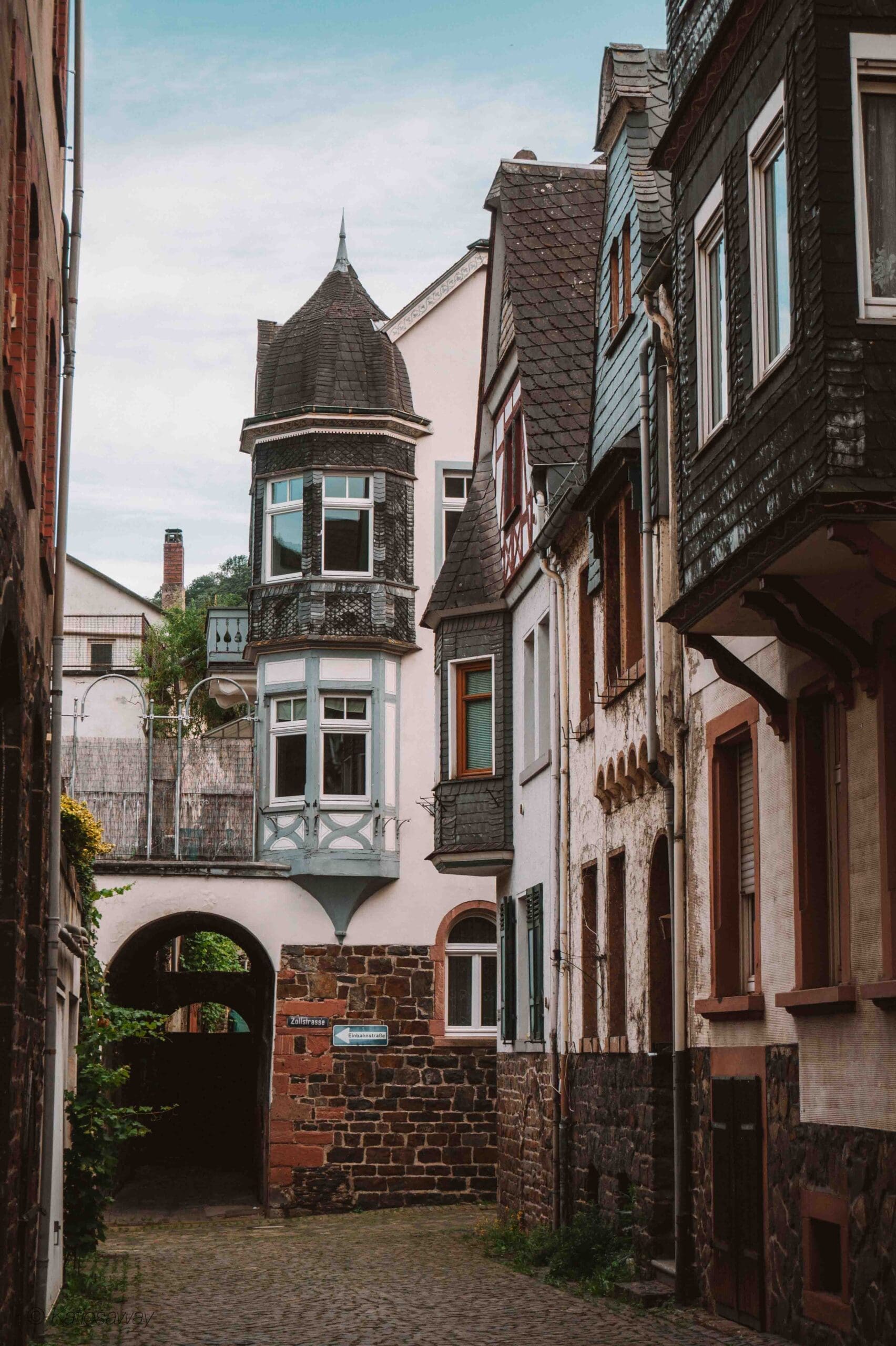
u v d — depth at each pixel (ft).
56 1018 40.42
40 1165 39.50
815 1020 34.78
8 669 31.63
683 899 44.98
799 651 36.27
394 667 95.55
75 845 57.67
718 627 37.04
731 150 35.58
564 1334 39.65
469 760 76.13
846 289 29.53
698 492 37.37
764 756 38.73
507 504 73.46
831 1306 33.37
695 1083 43.55
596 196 73.72
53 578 41.14
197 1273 56.49
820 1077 34.50
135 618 159.43
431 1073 91.15
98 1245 66.85
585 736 58.85
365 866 92.02
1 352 27.53
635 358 51.08
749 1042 39.37
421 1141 90.38
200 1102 110.73
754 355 33.63
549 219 72.08
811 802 36.04
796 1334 35.29
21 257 32.07
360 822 92.79
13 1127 31.42
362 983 91.86
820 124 30.07
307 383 96.99
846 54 30.40
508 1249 60.49
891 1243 30.53
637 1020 50.24
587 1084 56.95
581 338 68.64
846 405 29.12
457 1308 45.55
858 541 28.73
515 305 69.00
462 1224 77.51
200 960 143.64
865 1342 31.53
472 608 75.20
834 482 28.68
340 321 98.99
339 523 95.81
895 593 30.89
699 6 38.70
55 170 39.88
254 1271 57.11
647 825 49.98
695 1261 43.16
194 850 93.30
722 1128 40.75
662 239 51.19
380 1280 53.42
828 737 36.06
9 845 32.17
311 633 94.12
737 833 42.19
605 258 56.75
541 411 66.49
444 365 99.19
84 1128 52.29
